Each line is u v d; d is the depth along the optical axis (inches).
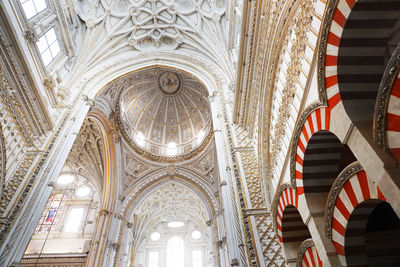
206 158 709.3
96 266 546.9
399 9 133.6
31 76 357.7
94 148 693.3
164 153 764.0
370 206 161.3
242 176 348.2
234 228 308.8
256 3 312.2
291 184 224.1
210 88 538.6
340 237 174.7
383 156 121.3
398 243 238.7
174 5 631.8
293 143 215.2
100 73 570.3
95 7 597.0
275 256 271.0
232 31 524.4
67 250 638.5
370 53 144.6
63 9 487.5
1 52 314.3
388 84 118.9
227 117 446.6
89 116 572.1
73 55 532.1
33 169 359.6
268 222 298.2
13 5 339.3
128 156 709.3
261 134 315.9
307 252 233.5
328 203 184.2
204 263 836.6
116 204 654.5
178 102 787.4
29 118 370.9
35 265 587.5
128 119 732.0
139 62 613.6
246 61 363.6
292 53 217.2
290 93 225.6
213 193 682.2
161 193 794.2
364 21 138.9
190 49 646.5
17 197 325.7
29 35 365.1
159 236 901.2
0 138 313.4
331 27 149.3
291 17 217.0
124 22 631.8
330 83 154.3
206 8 616.4
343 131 144.1
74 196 759.1
